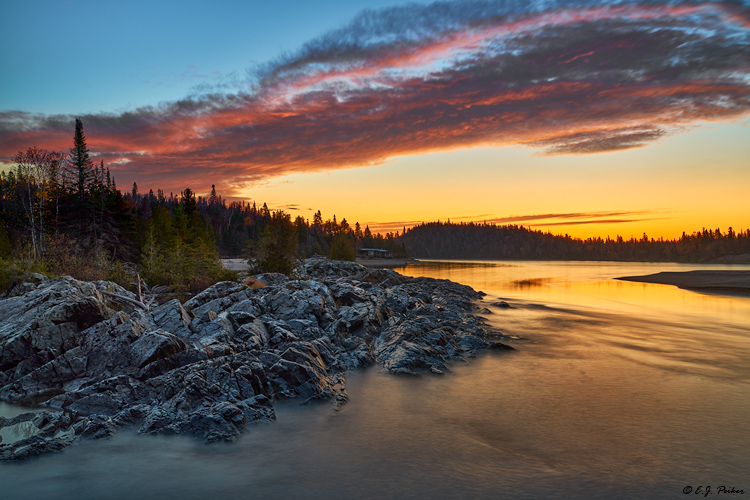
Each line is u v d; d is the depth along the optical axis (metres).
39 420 12.95
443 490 9.81
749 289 62.88
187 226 96.25
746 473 10.48
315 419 13.90
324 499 9.48
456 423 13.63
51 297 20.02
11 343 16.94
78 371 16.58
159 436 12.45
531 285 76.12
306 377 16.11
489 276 107.25
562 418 13.98
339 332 22.89
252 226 185.50
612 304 45.78
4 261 30.56
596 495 9.53
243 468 10.82
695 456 11.36
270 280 37.16
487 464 11.00
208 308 23.31
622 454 11.49
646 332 28.78
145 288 34.72
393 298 35.19
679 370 19.48
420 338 23.22
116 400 14.09
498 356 22.12
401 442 12.29
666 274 103.44
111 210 68.00
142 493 9.66
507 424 13.52
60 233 58.84
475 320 31.69
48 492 9.65
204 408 13.36
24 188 61.47
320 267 58.88
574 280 90.56
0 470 10.50
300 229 193.75
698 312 39.25
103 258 38.19
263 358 16.86
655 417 14.02
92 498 9.46
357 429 13.17
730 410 14.60
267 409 14.05
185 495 9.61
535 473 10.54
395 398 15.92
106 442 12.05
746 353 22.78
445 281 62.28
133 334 17.38
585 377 18.47
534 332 28.67
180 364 16.42
